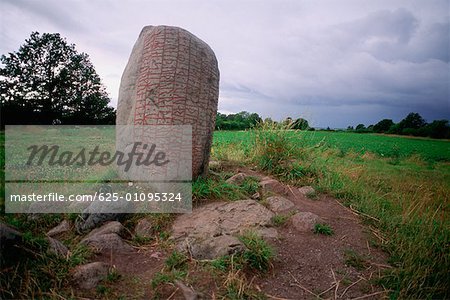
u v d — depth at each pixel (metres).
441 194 4.86
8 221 3.53
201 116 4.10
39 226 3.52
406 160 11.86
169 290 2.34
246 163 5.60
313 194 4.28
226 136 11.31
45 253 2.51
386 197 4.61
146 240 3.15
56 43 26.53
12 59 25.67
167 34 4.06
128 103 4.61
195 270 2.56
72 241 3.14
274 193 4.21
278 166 5.07
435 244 2.93
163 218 3.47
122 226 3.27
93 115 27.30
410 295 2.35
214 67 4.37
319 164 5.39
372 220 3.63
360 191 4.48
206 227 3.22
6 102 24.53
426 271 2.50
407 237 3.12
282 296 2.37
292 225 3.40
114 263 2.73
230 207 3.61
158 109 3.90
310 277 2.61
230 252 2.64
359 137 30.64
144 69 4.04
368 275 2.65
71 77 26.94
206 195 3.86
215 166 5.19
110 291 2.32
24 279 2.24
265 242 2.88
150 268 2.69
